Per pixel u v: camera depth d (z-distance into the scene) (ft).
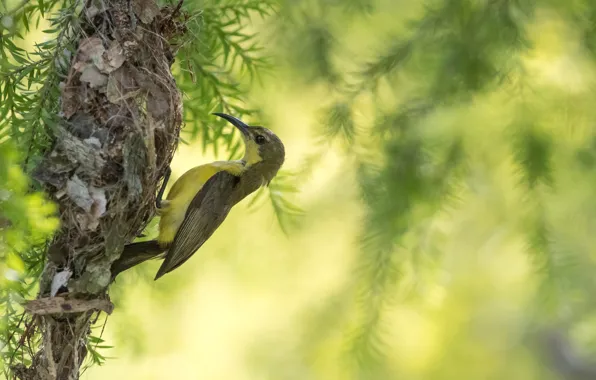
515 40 36.99
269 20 39.63
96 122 27.91
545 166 36.91
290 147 42.37
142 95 28.48
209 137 33.91
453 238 47.09
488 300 54.75
